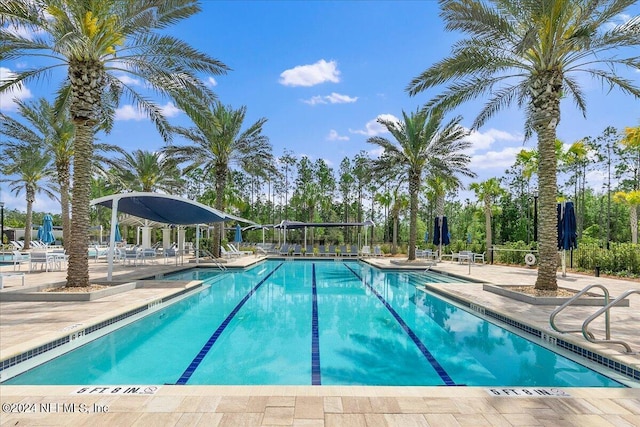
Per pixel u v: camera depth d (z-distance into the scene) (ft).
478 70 34.42
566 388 12.53
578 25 29.71
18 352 15.42
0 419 10.09
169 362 17.34
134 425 9.81
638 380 14.19
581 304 26.76
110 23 30.73
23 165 78.18
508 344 20.43
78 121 31.07
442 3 31.48
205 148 70.59
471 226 153.07
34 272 46.73
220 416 10.35
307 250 96.84
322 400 11.43
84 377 15.34
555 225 30.71
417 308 30.17
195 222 59.88
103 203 42.01
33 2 27.02
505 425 10.02
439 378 15.56
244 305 31.14
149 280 41.32
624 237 138.92
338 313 28.22
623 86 32.22
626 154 125.08
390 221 162.40
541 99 30.89
